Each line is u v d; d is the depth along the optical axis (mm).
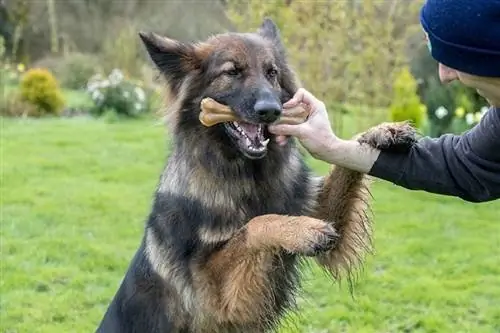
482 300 6738
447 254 8055
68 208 10516
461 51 2846
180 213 4375
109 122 21141
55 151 15656
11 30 29047
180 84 4539
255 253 4117
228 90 4336
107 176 13016
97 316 6590
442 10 2850
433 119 12875
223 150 4367
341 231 4613
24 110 21734
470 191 3654
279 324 4754
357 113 15000
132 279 4703
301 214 4547
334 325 6277
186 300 4367
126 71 26938
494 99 3115
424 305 6672
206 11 24297
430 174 3689
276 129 3824
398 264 7797
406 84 13297
